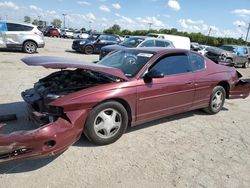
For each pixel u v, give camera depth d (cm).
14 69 1030
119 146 418
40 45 1655
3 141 311
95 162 367
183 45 1814
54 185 312
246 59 2031
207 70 570
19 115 512
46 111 377
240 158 408
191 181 339
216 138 477
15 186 307
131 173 347
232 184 339
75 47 1986
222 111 650
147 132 479
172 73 496
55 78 470
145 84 443
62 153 384
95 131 400
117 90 409
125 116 426
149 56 477
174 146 432
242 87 647
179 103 509
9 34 1538
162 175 347
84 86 408
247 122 580
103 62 525
